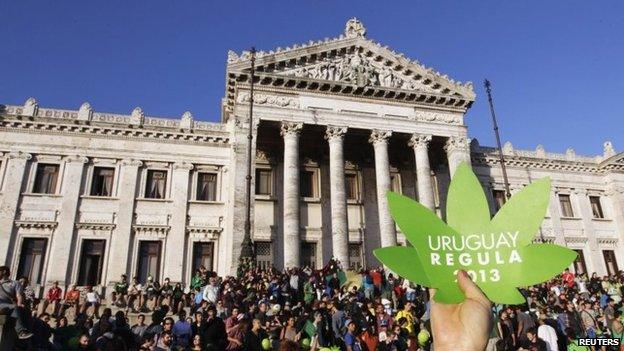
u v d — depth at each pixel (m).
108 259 35.25
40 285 33.22
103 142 38.06
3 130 36.34
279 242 38.38
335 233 35.03
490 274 2.38
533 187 2.52
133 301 27.20
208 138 40.03
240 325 14.94
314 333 16.08
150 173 38.78
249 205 28.61
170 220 37.34
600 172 49.81
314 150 42.03
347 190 41.91
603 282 31.17
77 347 14.18
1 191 34.81
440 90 41.44
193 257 37.09
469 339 1.93
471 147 46.41
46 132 37.12
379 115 39.09
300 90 37.94
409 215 2.51
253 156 35.47
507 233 2.46
